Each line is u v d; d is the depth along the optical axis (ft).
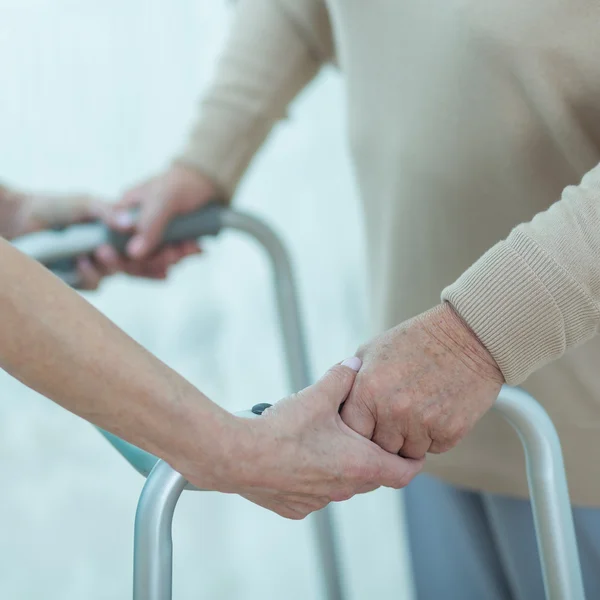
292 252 8.49
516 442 3.47
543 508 2.42
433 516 4.27
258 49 4.27
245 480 2.13
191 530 7.12
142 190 4.16
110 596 6.55
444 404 2.44
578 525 3.62
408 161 3.32
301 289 8.39
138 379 1.98
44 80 8.13
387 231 3.54
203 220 4.11
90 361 1.94
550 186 3.07
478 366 2.46
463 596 4.30
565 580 2.40
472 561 4.21
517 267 2.41
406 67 3.21
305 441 2.24
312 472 2.23
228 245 8.31
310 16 4.13
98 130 8.25
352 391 2.46
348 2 3.33
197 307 8.30
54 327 1.91
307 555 6.95
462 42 2.96
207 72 8.32
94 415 2.01
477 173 3.14
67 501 7.29
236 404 8.15
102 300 8.21
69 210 4.21
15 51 8.05
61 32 8.11
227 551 6.95
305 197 8.52
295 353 4.15
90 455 7.64
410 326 2.52
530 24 2.78
